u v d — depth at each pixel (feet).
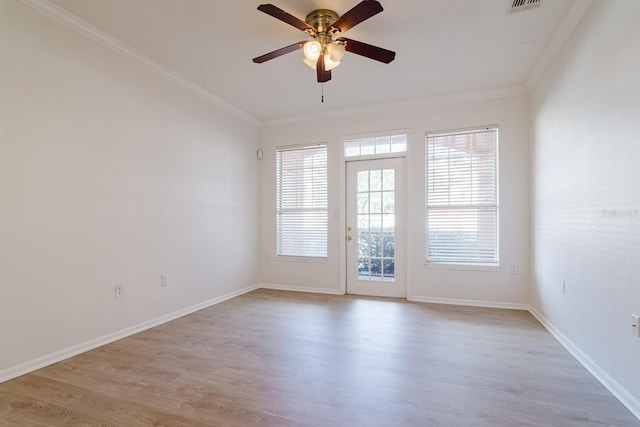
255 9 7.82
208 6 7.70
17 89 7.22
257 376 7.18
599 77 6.99
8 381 6.91
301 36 9.00
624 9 6.07
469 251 13.08
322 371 7.41
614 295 6.47
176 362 7.88
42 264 7.64
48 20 7.79
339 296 14.51
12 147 7.13
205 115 12.95
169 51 9.80
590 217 7.42
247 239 15.53
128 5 7.66
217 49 9.70
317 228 15.53
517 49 9.60
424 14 7.97
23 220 7.30
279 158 16.31
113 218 9.32
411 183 13.78
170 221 11.27
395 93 12.87
